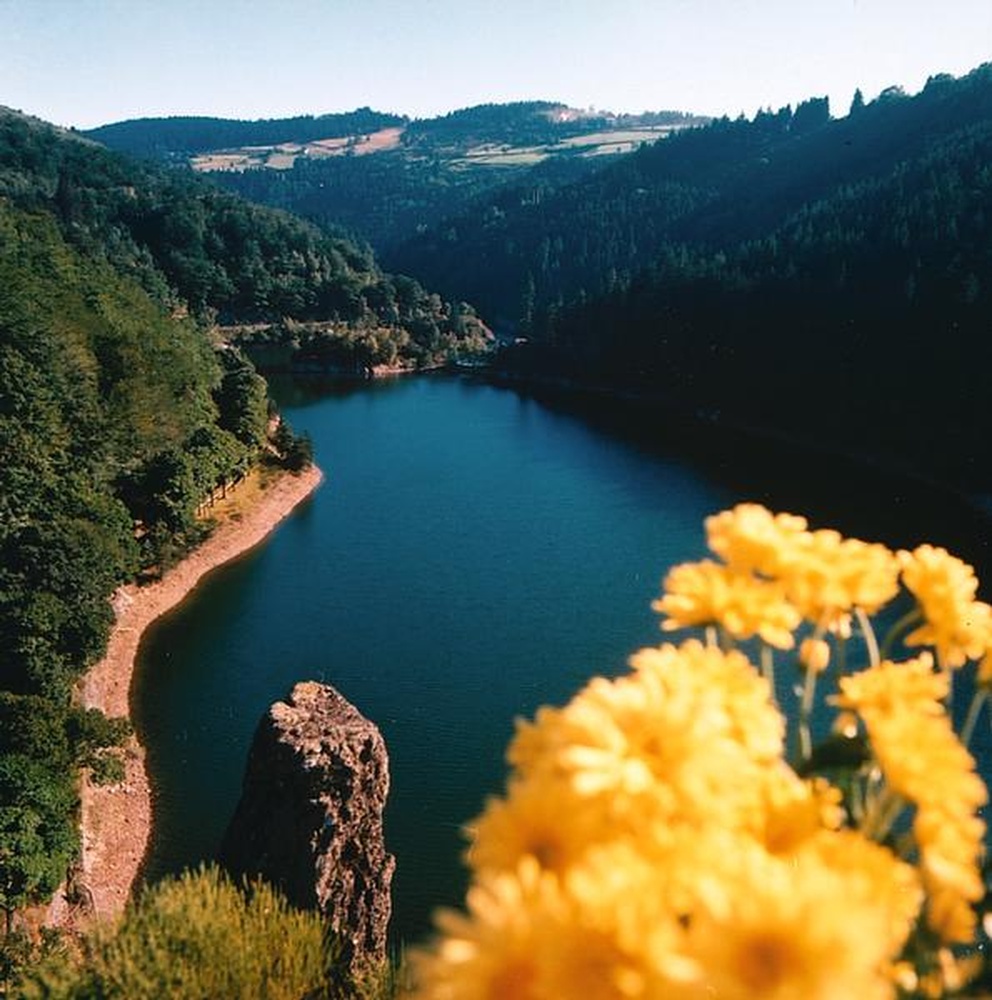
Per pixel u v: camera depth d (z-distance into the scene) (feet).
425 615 184.65
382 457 305.53
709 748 8.33
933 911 9.63
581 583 199.62
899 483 273.75
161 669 163.02
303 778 59.52
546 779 8.29
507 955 6.56
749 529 11.76
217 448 240.73
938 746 9.82
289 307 574.56
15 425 197.36
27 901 97.40
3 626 135.85
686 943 6.44
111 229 564.30
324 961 35.37
